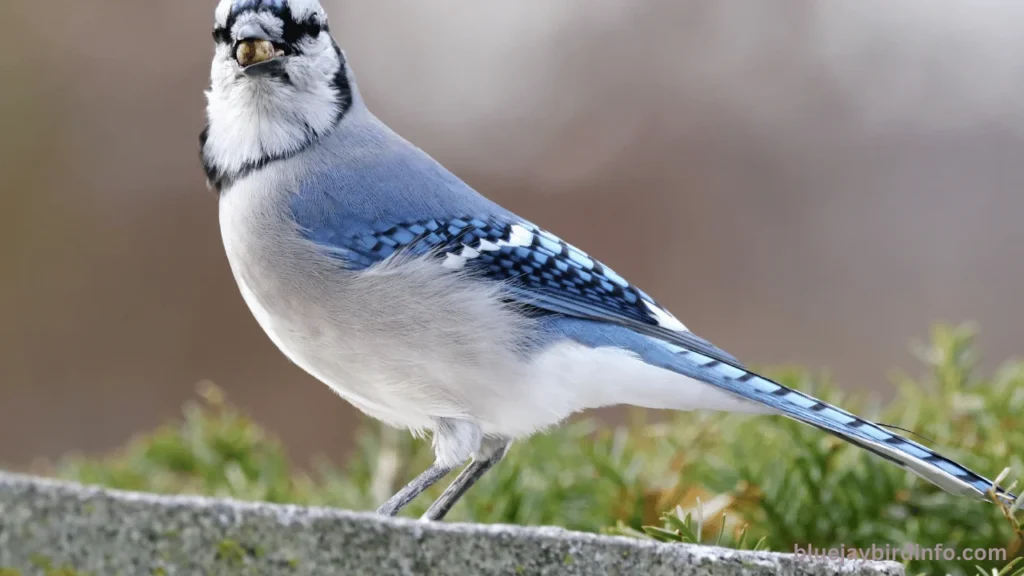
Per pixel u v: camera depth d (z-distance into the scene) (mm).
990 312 4414
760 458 4086
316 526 3928
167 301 4418
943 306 4414
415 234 4082
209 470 4156
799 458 4066
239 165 4094
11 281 4410
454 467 4070
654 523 4078
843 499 4062
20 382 4395
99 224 4430
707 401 4078
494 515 4078
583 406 4086
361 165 4094
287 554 3926
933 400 4121
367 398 4082
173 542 3920
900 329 4410
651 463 4113
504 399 4074
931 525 4059
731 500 4070
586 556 3943
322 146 4098
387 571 3932
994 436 4094
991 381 4148
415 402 4074
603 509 4086
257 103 4094
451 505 4086
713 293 4441
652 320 4090
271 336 4086
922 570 4043
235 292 4418
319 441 4379
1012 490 4043
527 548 3939
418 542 3934
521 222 4098
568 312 4086
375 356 4070
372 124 4117
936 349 4141
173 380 4402
